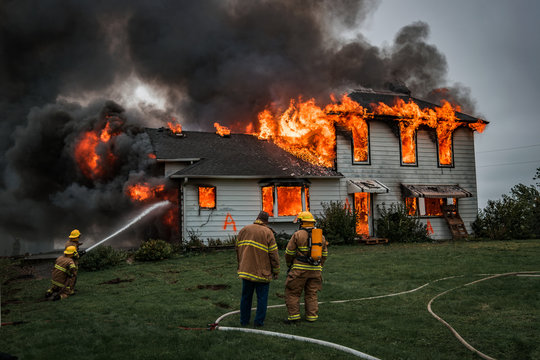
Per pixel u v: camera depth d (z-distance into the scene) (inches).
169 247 543.5
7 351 189.8
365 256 503.2
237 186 674.2
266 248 231.0
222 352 181.3
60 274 324.8
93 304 296.2
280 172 682.2
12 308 293.3
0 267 472.1
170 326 230.1
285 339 202.2
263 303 229.0
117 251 523.8
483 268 396.2
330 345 190.2
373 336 209.3
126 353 182.9
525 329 210.1
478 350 186.1
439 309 261.4
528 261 427.5
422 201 765.3
